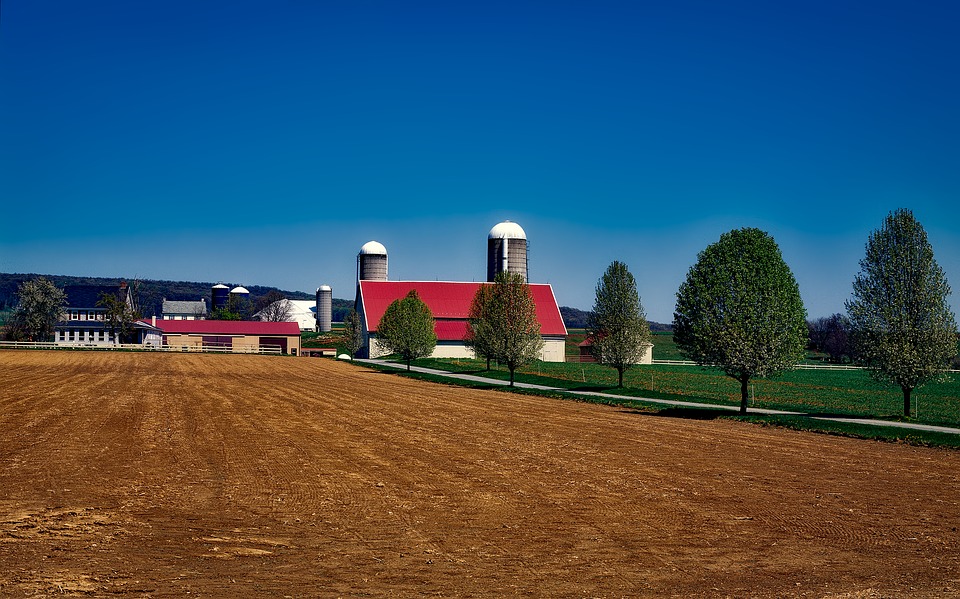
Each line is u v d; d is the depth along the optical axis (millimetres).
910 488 23562
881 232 44344
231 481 22344
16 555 15125
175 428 33469
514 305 67750
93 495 20250
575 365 103250
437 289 128500
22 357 95250
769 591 14164
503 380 76688
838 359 136750
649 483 23297
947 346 42812
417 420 38844
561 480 23438
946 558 16344
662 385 73000
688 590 14133
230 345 143625
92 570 14352
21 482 21641
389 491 21391
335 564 15094
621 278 65938
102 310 137500
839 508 20578
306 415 40000
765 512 19953
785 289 46594
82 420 35562
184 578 14070
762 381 81375
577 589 14039
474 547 16391
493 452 28625
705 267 47531
